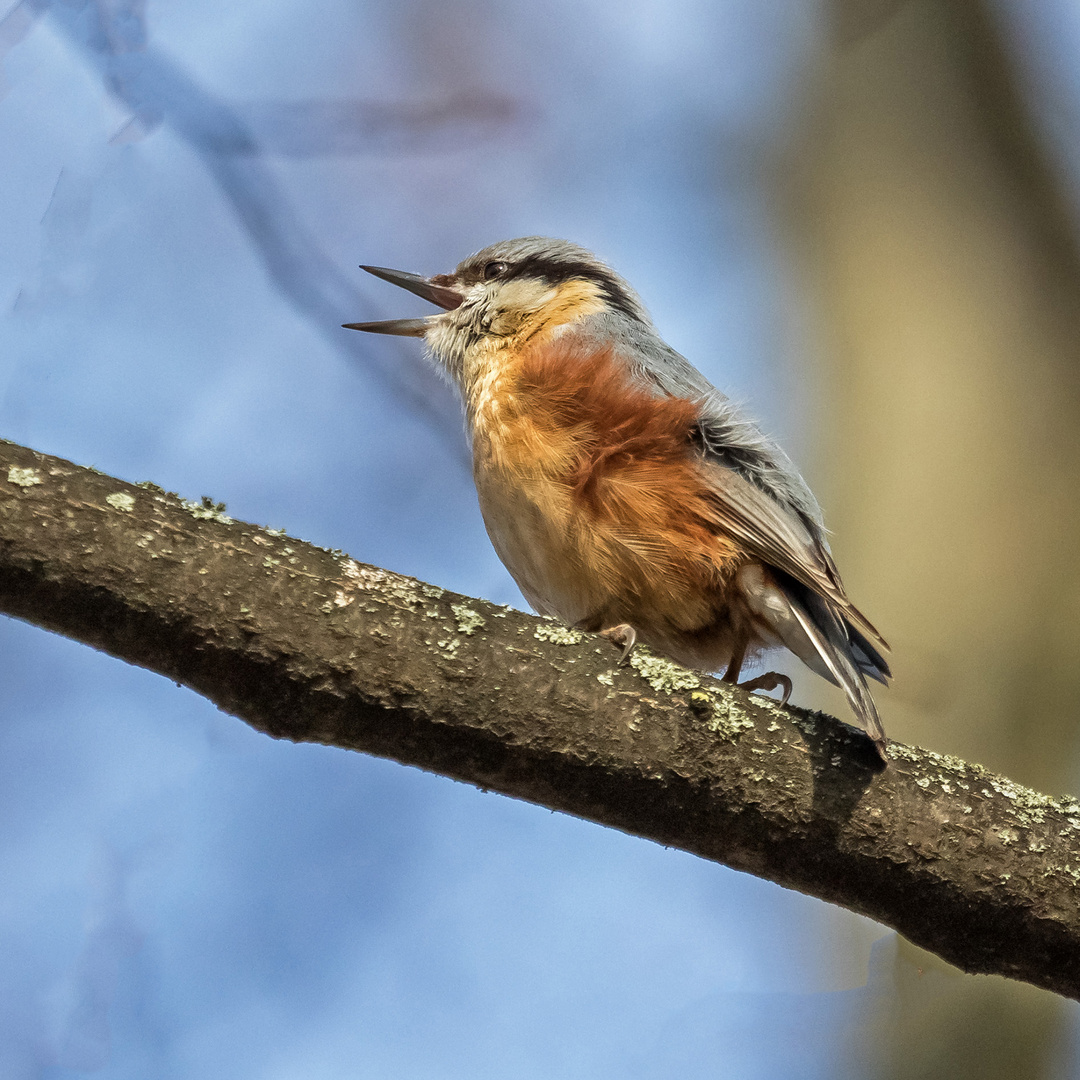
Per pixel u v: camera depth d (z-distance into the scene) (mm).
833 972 10422
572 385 8211
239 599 5648
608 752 6043
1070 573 10430
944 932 6383
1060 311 11461
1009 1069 9102
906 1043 9141
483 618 6062
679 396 8344
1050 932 6277
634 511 8070
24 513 5480
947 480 10867
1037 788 9938
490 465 8477
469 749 5941
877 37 12688
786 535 8016
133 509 5676
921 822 6285
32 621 5625
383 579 5977
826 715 6523
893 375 11398
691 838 6285
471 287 10445
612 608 8375
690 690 6211
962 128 12250
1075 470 10766
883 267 11867
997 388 11117
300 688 5727
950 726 10180
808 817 6227
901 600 10578
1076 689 10125
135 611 5559
